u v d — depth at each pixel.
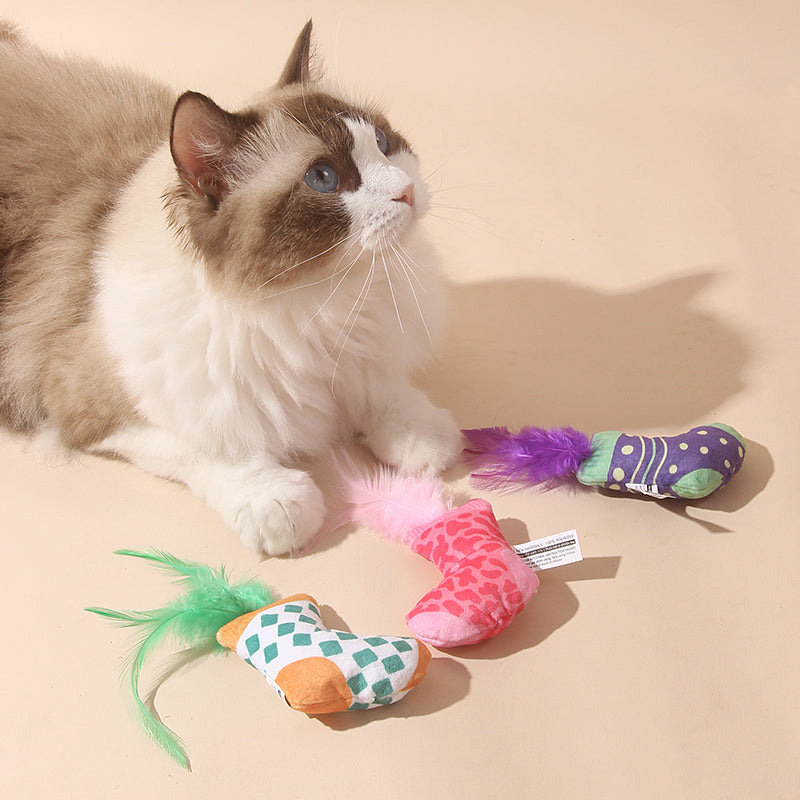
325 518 0.93
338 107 0.89
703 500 0.93
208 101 0.84
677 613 0.86
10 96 1.01
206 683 0.83
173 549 0.91
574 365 1.05
